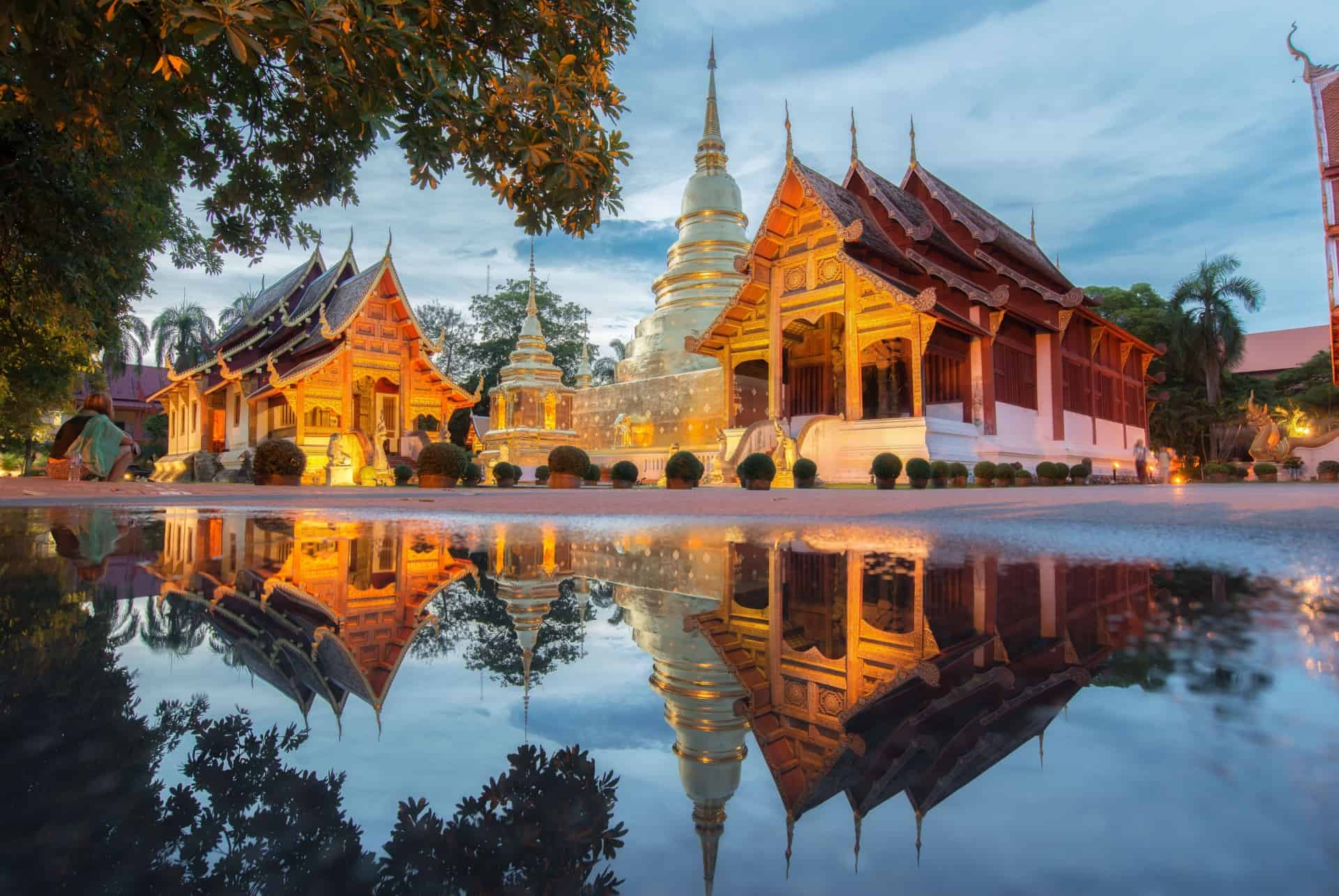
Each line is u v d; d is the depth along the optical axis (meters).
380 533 4.86
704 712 1.07
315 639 1.57
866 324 21.64
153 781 0.74
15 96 5.47
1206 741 0.85
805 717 1.04
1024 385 25.88
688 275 32.66
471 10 5.41
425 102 4.91
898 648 1.51
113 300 14.69
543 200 6.12
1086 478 24.06
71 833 0.59
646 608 2.05
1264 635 1.53
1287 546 3.73
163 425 55.97
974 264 25.05
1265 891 0.45
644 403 31.84
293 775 0.77
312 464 26.69
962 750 0.86
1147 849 0.53
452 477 19.78
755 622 1.83
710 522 6.06
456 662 1.40
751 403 27.95
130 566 2.90
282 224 7.97
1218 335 42.81
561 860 0.57
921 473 17.56
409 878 0.53
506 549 3.81
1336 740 0.84
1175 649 1.39
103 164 9.84
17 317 14.80
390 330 29.12
